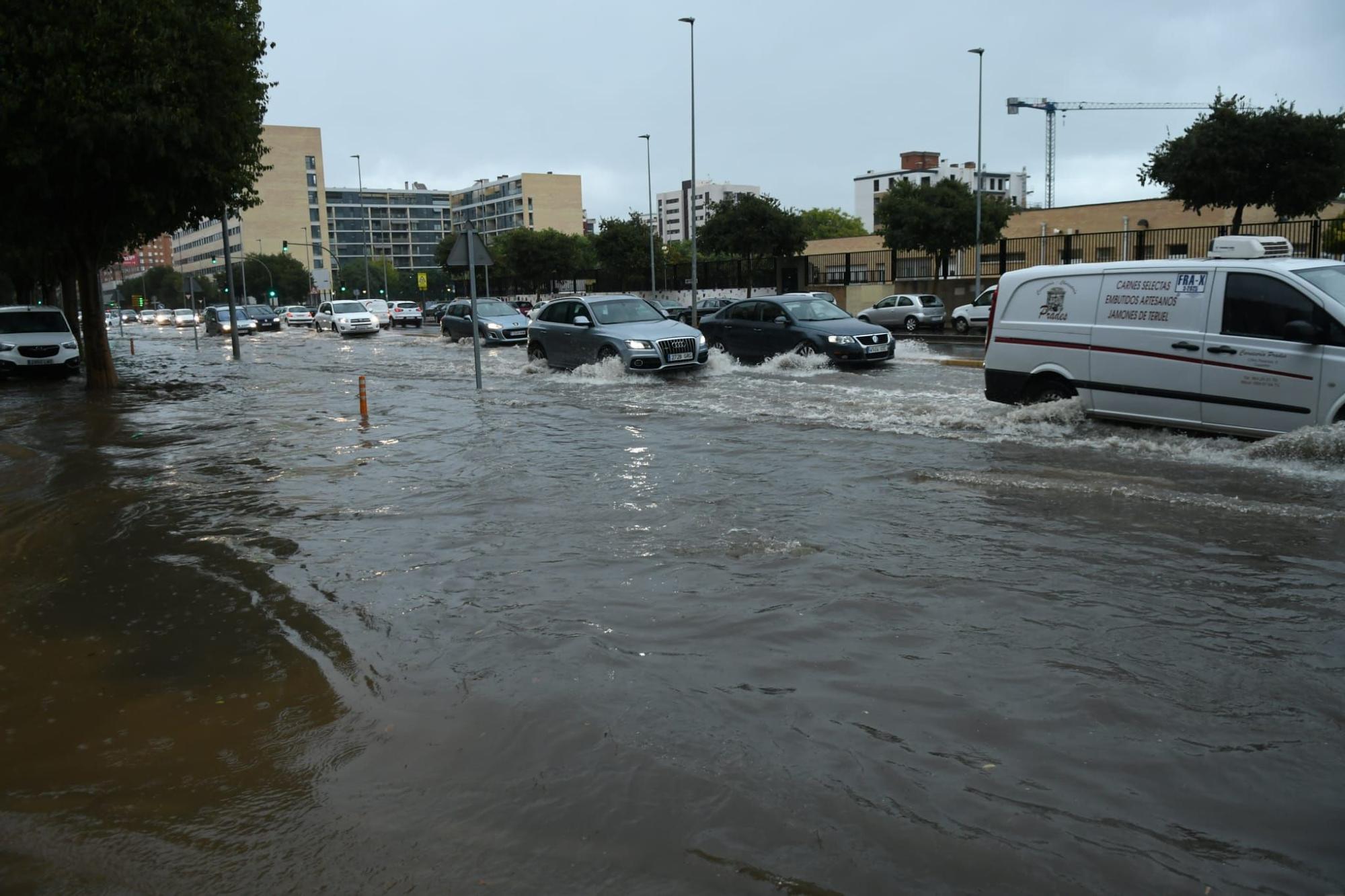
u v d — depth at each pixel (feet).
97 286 65.41
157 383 69.00
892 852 8.87
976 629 14.57
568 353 60.44
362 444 35.58
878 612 15.39
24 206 59.77
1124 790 9.88
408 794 10.37
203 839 9.68
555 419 40.37
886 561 18.21
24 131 53.26
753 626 14.88
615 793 10.09
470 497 25.43
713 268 159.84
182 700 13.11
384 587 17.76
